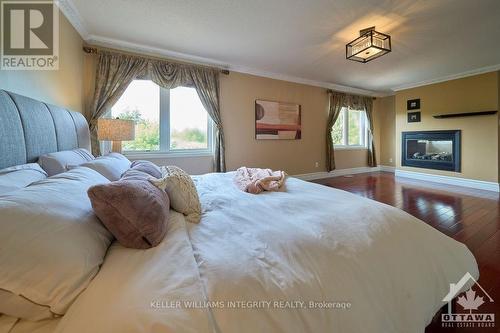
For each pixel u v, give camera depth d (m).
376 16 2.56
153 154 3.64
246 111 4.40
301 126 5.12
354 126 6.24
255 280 0.71
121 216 0.80
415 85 5.33
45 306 0.60
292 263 0.80
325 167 5.59
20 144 1.24
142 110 3.55
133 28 2.83
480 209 3.13
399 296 0.84
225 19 2.63
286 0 2.29
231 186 1.88
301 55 3.65
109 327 0.53
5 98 1.17
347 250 0.88
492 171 4.24
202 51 3.50
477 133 4.41
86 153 1.93
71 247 0.67
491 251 2.00
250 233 0.98
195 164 3.97
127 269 0.70
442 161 4.93
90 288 0.64
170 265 0.72
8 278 0.58
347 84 5.44
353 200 1.41
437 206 3.28
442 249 1.06
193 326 0.57
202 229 1.06
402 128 5.64
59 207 0.75
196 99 3.95
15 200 0.68
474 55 3.67
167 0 2.30
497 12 2.48
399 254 0.94
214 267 0.74
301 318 0.67
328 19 2.63
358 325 0.72
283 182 1.87
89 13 2.53
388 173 6.11
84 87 3.08
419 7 2.40
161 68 3.51
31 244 0.62
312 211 1.24
